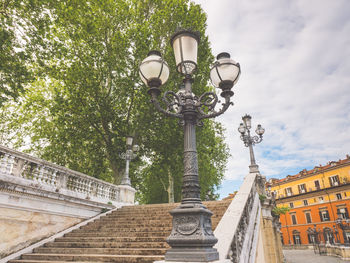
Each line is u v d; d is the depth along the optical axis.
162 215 8.20
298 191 44.91
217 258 2.81
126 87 14.23
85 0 12.10
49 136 16.89
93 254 5.78
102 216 9.51
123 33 14.52
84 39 13.32
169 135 15.40
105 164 17.27
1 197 6.47
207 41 16.72
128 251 5.50
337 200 38.25
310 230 39.97
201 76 16.53
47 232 7.68
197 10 15.71
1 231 6.41
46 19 9.49
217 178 29.05
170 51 15.00
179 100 3.39
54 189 8.30
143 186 26.61
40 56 9.77
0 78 8.59
